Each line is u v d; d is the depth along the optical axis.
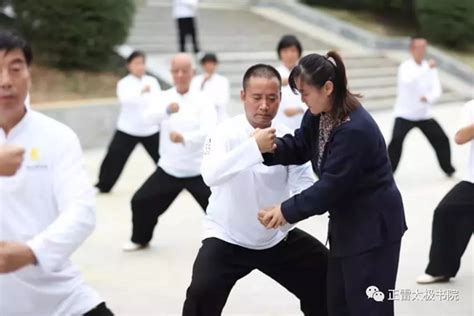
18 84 2.39
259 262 3.47
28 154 2.44
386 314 3.07
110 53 11.63
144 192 5.46
